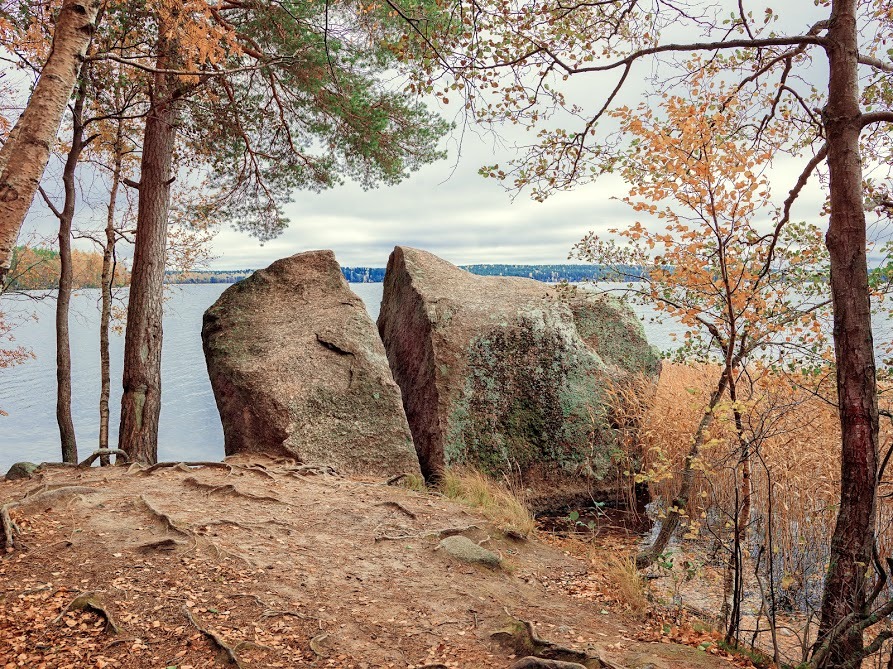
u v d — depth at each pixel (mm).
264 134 13648
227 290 12547
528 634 4578
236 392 10508
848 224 5164
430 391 11234
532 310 11883
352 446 10273
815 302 6387
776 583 7309
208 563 5461
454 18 6812
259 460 9742
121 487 7633
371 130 12578
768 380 6109
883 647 5715
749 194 5672
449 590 5637
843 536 5117
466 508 8305
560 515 10664
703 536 8484
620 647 4801
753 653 5285
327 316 11797
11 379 45938
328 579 5578
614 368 11953
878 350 5918
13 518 5918
